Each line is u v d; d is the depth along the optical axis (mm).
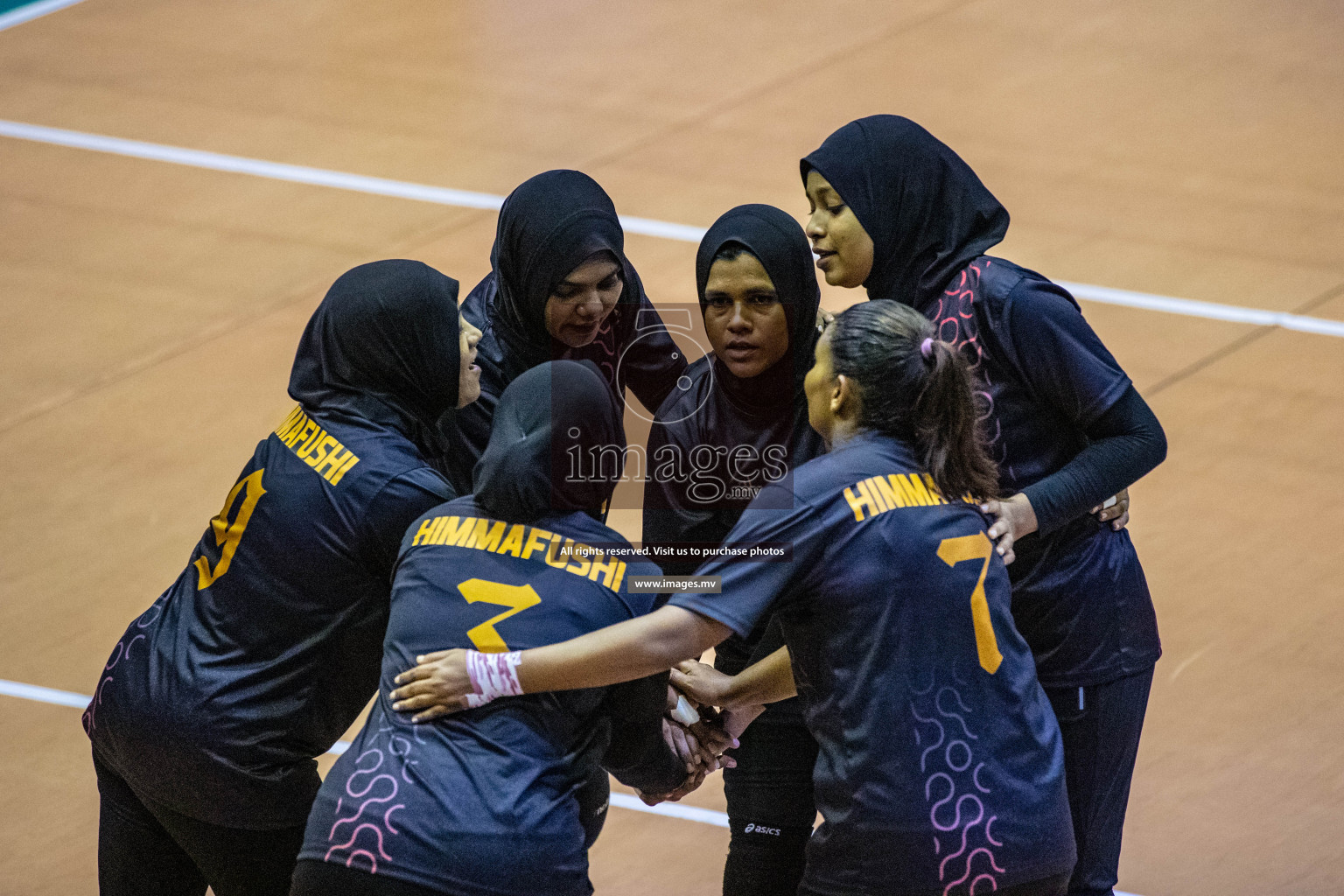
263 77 44719
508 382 16484
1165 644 22484
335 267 35000
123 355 31938
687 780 15531
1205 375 29688
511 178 38656
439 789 12617
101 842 15430
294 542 14188
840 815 12820
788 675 14633
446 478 16359
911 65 43781
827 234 15297
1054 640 15102
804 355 15320
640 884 18500
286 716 14203
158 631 14742
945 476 13172
